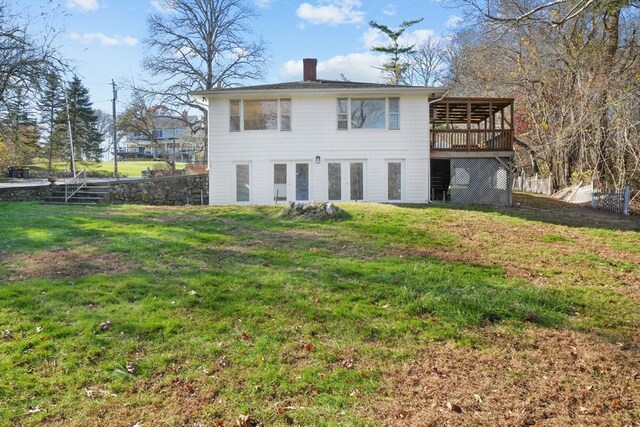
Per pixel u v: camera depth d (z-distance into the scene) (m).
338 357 4.68
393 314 5.77
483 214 15.51
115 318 5.41
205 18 35.59
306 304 6.03
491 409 3.80
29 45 18.83
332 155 19.11
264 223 12.56
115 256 8.38
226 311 5.74
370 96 18.98
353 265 7.93
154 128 37.41
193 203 23.44
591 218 16.22
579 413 3.77
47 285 6.51
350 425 3.55
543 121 25.80
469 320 5.55
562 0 14.17
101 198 18.75
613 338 5.23
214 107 19.14
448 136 19.97
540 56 23.83
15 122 20.67
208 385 4.14
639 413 3.78
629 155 20.03
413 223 13.05
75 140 44.56
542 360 4.68
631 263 8.98
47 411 3.72
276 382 4.19
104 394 3.97
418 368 4.48
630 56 19.42
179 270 7.48
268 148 19.16
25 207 15.94
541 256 9.43
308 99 19.09
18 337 4.90
